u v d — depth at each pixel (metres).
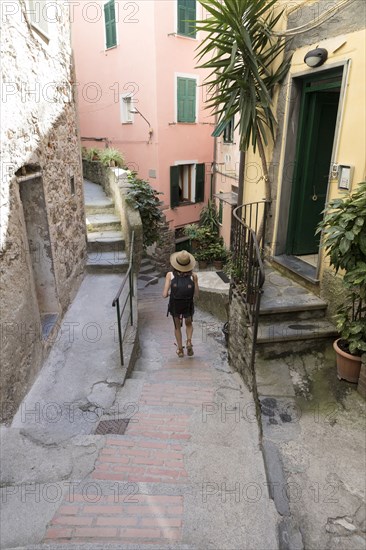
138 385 3.72
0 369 2.79
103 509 2.01
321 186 4.74
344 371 3.11
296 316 3.79
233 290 4.51
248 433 2.86
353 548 1.94
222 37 4.54
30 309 3.47
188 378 4.13
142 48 10.96
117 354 4.13
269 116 4.48
